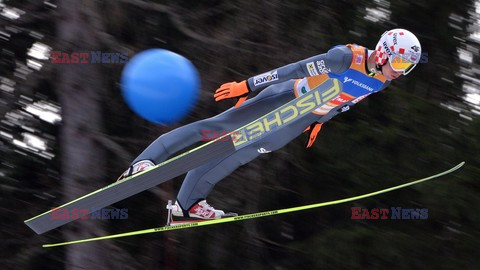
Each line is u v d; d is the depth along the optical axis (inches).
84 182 871.7
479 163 959.0
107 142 864.3
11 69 976.9
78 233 891.4
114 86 968.9
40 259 1023.6
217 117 580.4
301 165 958.4
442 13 992.9
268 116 564.4
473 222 959.0
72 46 844.6
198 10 940.6
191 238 959.6
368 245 923.4
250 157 593.6
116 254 894.4
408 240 938.7
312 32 906.7
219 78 886.4
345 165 946.7
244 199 920.9
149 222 987.9
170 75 609.6
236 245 959.6
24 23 902.4
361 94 563.5
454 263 937.5
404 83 1004.6
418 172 953.5
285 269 979.3
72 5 842.2
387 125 978.7
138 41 951.0
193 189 601.9
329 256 915.4
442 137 959.6
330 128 951.0
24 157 1026.1
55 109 984.9
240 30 886.4
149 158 569.9
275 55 890.1
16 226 1004.6
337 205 975.0
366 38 959.0
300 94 577.0
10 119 964.0
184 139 573.6
